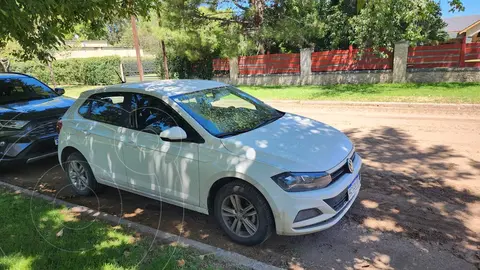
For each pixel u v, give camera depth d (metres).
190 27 16.97
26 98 6.74
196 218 4.23
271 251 3.49
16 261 3.27
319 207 3.23
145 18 6.70
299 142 3.65
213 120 3.96
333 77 17.14
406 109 9.98
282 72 18.80
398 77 15.37
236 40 16.67
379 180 5.00
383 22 14.09
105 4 5.31
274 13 16.55
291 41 17.89
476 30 25.55
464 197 4.37
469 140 6.64
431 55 14.75
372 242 3.55
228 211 3.60
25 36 5.20
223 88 4.73
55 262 3.24
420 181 4.90
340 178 3.49
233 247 3.58
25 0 4.09
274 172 3.24
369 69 16.39
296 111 11.03
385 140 6.97
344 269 3.17
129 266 3.14
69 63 27.11
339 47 21.30
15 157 5.64
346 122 8.81
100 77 26.12
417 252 3.35
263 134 3.79
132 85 4.55
